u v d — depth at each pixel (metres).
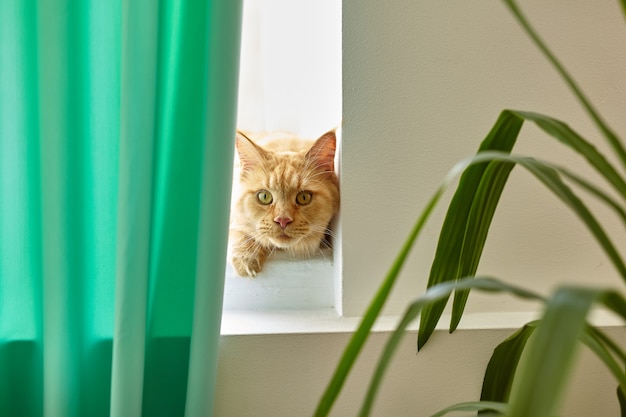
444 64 1.03
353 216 1.05
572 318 0.35
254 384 0.99
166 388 1.00
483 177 0.66
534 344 0.36
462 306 0.80
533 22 1.04
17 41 0.91
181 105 0.95
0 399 0.96
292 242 1.11
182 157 0.96
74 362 0.93
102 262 0.97
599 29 1.05
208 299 0.90
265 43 1.19
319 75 1.20
